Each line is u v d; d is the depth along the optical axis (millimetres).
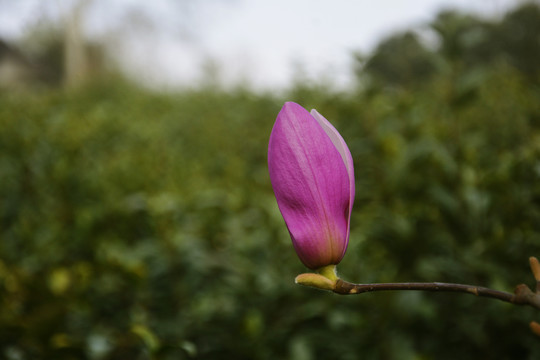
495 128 1288
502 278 865
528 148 987
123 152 1928
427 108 1419
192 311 1097
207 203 1323
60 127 2133
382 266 1049
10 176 1692
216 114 2689
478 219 910
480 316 911
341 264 1004
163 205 1209
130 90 4078
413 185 1063
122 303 1150
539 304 397
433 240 964
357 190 1228
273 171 434
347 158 449
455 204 917
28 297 985
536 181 893
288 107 435
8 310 916
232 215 1312
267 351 1010
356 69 1234
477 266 871
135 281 1008
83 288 1000
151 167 1683
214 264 1164
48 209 1514
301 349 919
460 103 1025
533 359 831
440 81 1554
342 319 943
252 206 1341
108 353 936
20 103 2850
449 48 1021
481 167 1076
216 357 1066
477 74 1008
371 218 1090
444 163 977
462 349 954
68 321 1052
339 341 973
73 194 1585
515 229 896
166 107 3133
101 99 3602
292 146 431
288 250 1104
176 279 1149
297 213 431
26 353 918
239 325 971
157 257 1172
